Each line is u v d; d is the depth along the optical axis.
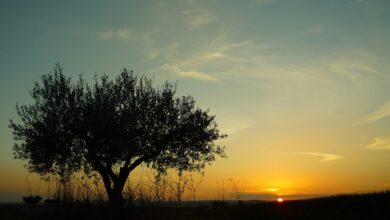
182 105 30.42
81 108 27.55
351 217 25.50
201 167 30.05
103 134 26.86
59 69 28.34
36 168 27.02
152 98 29.42
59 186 13.30
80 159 27.25
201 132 29.75
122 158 27.64
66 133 27.28
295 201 33.62
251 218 25.95
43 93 27.83
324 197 32.84
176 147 29.33
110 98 28.19
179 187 13.00
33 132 27.02
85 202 13.27
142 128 28.38
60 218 12.87
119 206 12.99
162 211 12.81
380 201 28.05
